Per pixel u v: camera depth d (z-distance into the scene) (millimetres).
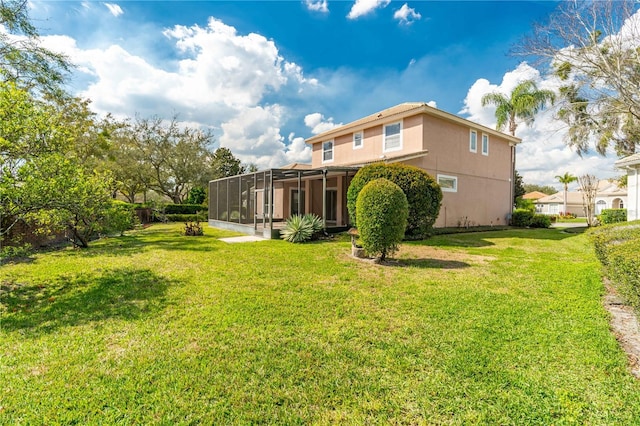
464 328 3814
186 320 4109
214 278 6246
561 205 49219
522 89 21578
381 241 7559
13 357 3178
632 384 2652
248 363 3055
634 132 13688
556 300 4879
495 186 19375
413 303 4730
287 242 11633
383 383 2725
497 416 2312
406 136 15539
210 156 31188
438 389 2631
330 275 6516
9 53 9172
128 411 2395
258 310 4465
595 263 7680
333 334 3678
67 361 3100
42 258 8383
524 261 8039
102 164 19344
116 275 6484
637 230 6633
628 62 10969
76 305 4688
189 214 26719
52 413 2369
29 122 5141
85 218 9633
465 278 6250
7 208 5004
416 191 11578
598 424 2205
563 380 2721
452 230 15180
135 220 16812
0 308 4602
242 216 15766
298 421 2297
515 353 3189
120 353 3264
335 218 19500
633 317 4227
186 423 2264
